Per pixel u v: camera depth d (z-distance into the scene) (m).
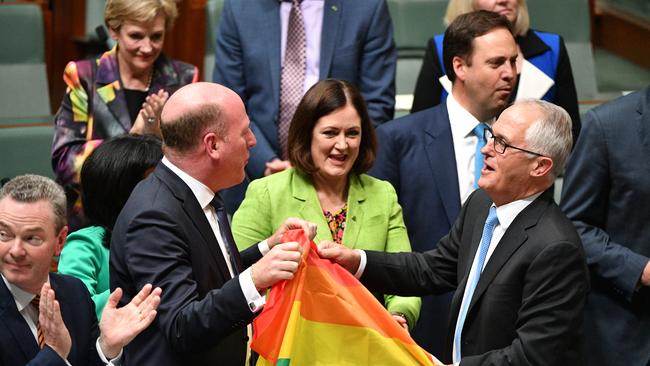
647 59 14.10
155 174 6.15
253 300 5.60
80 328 6.09
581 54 12.66
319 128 7.31
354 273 6.87
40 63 12.21
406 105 11.62
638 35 14.17
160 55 9.51
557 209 6.31
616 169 7.30
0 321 5.73
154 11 9.02
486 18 8.09
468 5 9.43
